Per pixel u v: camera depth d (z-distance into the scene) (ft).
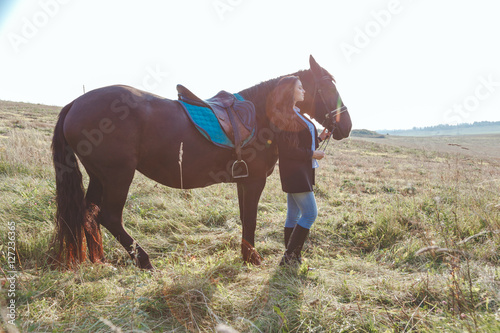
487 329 5.75
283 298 7.54
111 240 10.88
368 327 6.54
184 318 6.75
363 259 10.89
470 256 9.62
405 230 12.70
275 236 12.84
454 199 14.97
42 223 11.51
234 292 7.84
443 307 7.00
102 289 7.55
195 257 10.54
